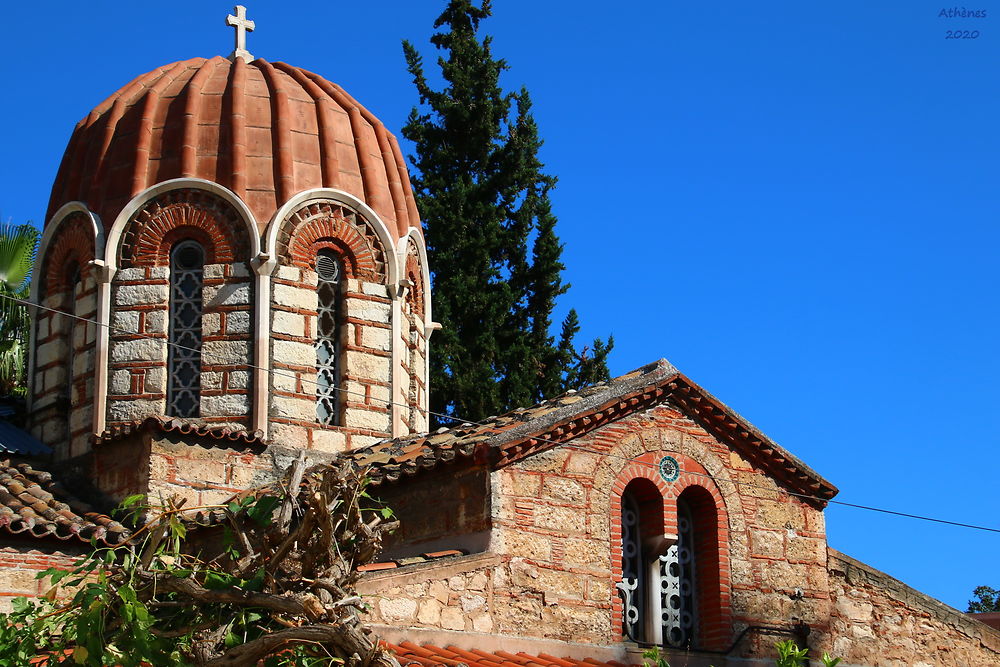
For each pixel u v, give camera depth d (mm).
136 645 12078
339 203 25359
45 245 25500
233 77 26000
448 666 16156
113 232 24516
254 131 25281
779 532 20312
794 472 20516
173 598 12703
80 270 24922
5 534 20438
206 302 24234
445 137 35125
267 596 12211
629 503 19953
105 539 21047
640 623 19453
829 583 20438
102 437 23078
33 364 25250
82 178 25469
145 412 23750
